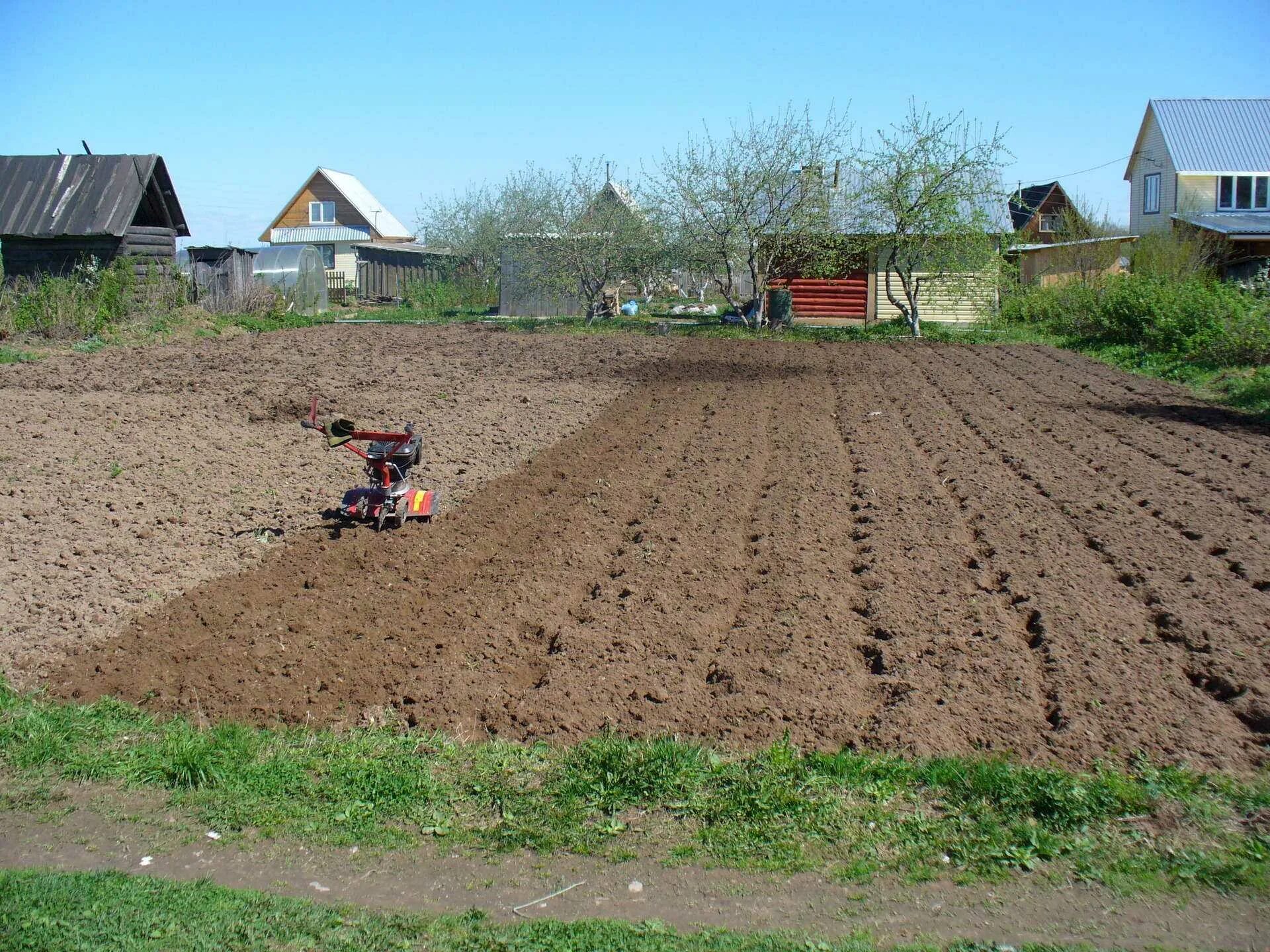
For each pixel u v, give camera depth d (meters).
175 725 6.04
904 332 30.62
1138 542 9.34
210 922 4.31
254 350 23.38
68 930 4.19
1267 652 6.92
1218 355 20.95
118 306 26.11
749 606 7.86
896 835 5.01
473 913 4.44
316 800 5.36
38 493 10.47
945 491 11.52
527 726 6.04
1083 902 4.52
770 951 4.14
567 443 14.02
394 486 9.70
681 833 5.07
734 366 22.73
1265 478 11.99
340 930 4.30
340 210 65.25
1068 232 38.56
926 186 29.08
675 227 31.69
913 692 6.37
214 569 8.62
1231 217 39.09
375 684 6.61
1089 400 17.98
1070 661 6.80
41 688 6.47
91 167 28.25
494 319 36.47
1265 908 4.45
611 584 8.37
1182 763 5.57
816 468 12.52
